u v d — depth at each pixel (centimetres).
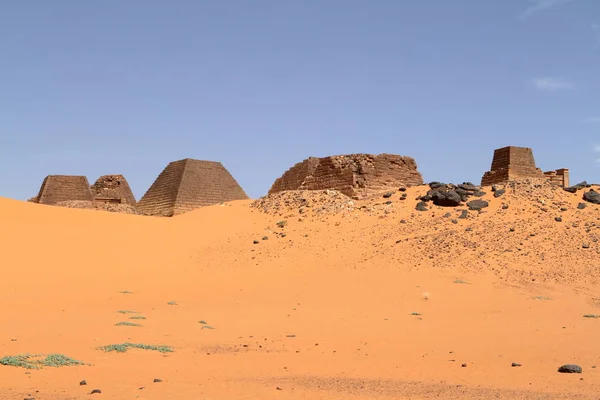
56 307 3622
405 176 7344
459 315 3731
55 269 4812
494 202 6200
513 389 1948
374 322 3459
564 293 4400
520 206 6044
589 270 4806
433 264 5038
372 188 6938
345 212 6322
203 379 1964
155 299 4194
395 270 4972
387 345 2783
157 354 2384
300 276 4991
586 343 2833
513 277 4741
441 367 2319
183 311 3744
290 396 1762
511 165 7969
